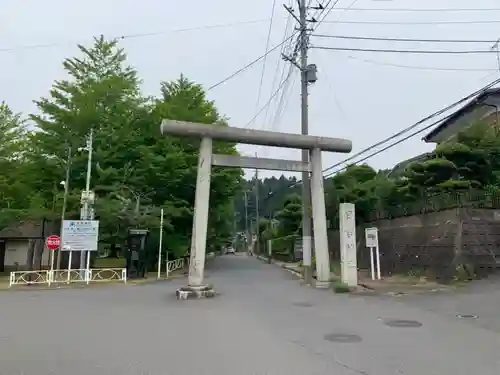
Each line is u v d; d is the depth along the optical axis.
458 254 17.33
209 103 32.75
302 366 6.35
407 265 21.05
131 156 29.25
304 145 18.08
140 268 25.09
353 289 16.45
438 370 6.16
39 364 6.45
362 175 30.77
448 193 18.95
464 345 7.69
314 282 19.34
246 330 9.12
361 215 27.61
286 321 10.23
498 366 6.35
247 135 16.97
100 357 6.85
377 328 9.31
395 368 6.26
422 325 9.60
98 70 29.89
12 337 8.42
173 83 33.56
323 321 10.21
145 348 7.46
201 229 15.77
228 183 32.56
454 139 23.62
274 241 50.91
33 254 29.03
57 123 26.86
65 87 27.42
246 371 6.10
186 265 37.75
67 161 25.94
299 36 23.77
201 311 11.89
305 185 23.53
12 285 20.25
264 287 18.53
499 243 17.80
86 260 24.20
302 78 23.53
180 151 29.31
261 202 82.94
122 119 28.25
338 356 6.93
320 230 18.45
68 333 8.83
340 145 18.52
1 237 30.25
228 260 55.28
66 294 16.52
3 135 27.44
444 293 14.54
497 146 20.66
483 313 10.92
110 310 12.15
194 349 7.40
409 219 21.72
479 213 18.08
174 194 30.84
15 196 27.72
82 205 23.14
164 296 15.68
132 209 25.64
